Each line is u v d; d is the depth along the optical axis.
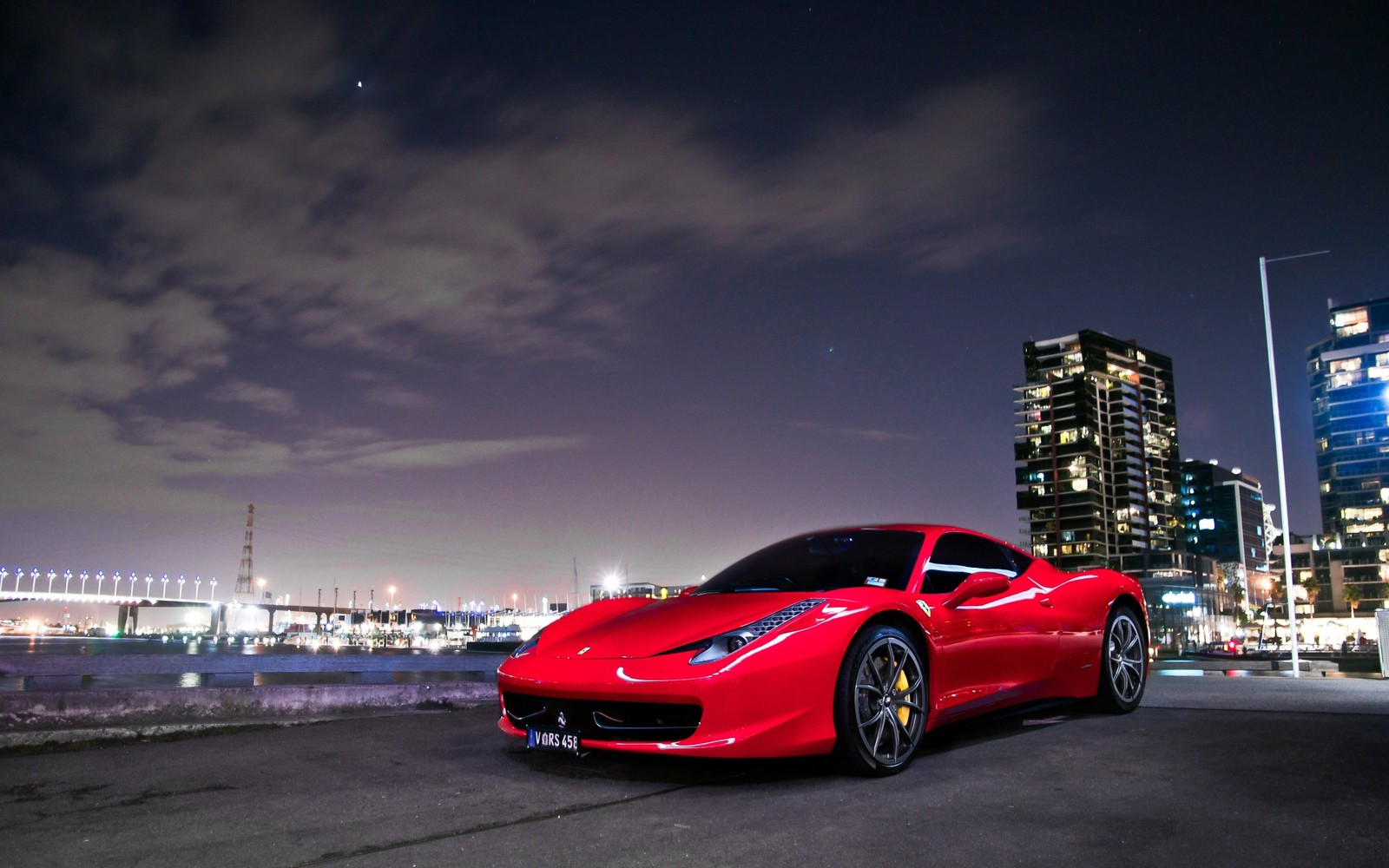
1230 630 153.50
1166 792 3.31
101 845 2.95
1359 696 5.80
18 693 5.18
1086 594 5.20
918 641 4.12
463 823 3.15
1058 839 2.79
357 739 5.04
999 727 4.88
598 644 4.02
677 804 3.35
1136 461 181.00
